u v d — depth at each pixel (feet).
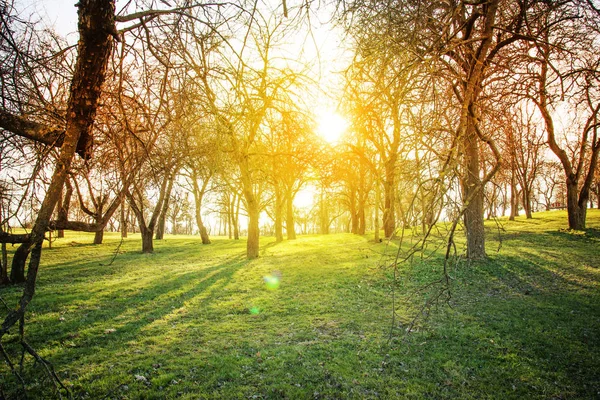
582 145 72.84
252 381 19.56
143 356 22.72
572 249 55.26
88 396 17.94
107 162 14.08
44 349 23.82
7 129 11.57
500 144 27.22
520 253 52.47
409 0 12.66
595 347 22.47
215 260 67.10
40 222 9.38
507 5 17.95
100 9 9.44
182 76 13.37
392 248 63.87
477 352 22.57
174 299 37.17
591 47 24.53
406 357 22.18
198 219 111.86
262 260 63.72
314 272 49.29
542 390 18.10
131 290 40.93
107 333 27.09
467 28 16.48
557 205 180.96
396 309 31.86
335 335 26.27
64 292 39.55
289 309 33.17
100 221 11.63
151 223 81.46
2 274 43.21
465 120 11.46
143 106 13.33
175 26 11.74
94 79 10.12
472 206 48.19
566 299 32.55
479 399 17.51
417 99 13.73
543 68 22.84
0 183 12.00
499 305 31.86
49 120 13.05
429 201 10.20
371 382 19.24
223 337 26.27
